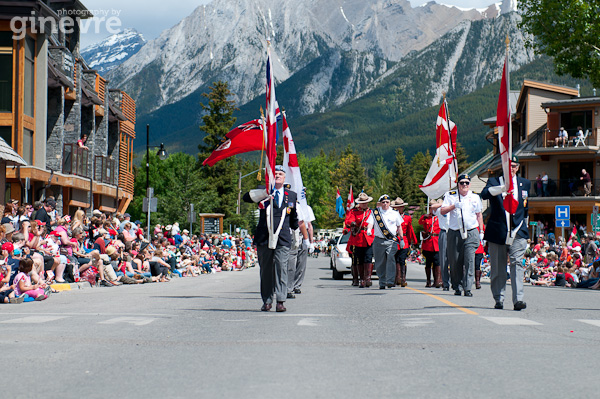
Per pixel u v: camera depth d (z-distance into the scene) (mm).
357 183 154625
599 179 53906
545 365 6785
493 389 5676
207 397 5359
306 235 16297
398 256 21453
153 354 7461
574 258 28266
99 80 47188
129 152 56656
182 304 14547
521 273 12906
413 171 188625
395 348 7836
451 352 7559
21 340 8516
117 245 26438
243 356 7281
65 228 22891
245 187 171250
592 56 35000
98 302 15391
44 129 35469
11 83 33688
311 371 6418
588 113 53562
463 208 16094
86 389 5707
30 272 16625
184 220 76125
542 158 55375
